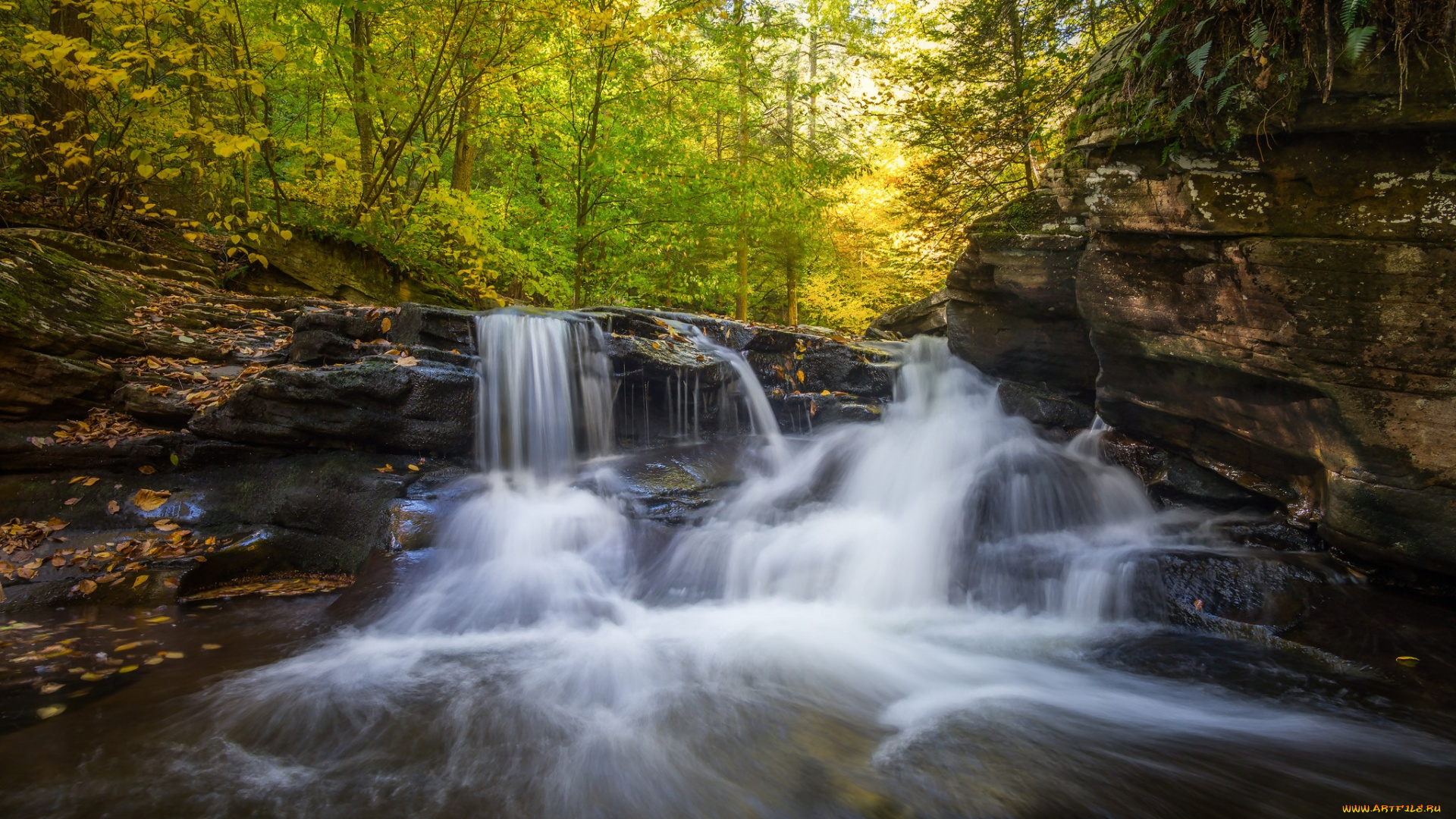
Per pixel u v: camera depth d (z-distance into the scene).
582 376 6.25
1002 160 11.07
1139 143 4.26
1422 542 3.74
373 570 4.43
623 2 8.27
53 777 2.48
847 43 13.21
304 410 5.21
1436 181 3.34
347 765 2.68
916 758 2.82
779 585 4.83
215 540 4.64
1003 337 7.00
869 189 18.28
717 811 2.47
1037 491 5.37
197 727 2.88
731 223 11.01
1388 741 2.91
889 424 7.05
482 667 3.62
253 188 10.31
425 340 5.93
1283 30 3.43
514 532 4.91
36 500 4.51
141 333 5.88
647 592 4.64
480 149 16.30
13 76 8.41
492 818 2.39
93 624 3.81
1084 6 7.23
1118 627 4.20
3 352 4.72
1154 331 4.71
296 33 8.45
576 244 10.12
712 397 6.91
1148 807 2.47
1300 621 3.83
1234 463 5.07
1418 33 3.11
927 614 4.55
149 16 5.87
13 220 7.51
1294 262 3.83
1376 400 3.71
